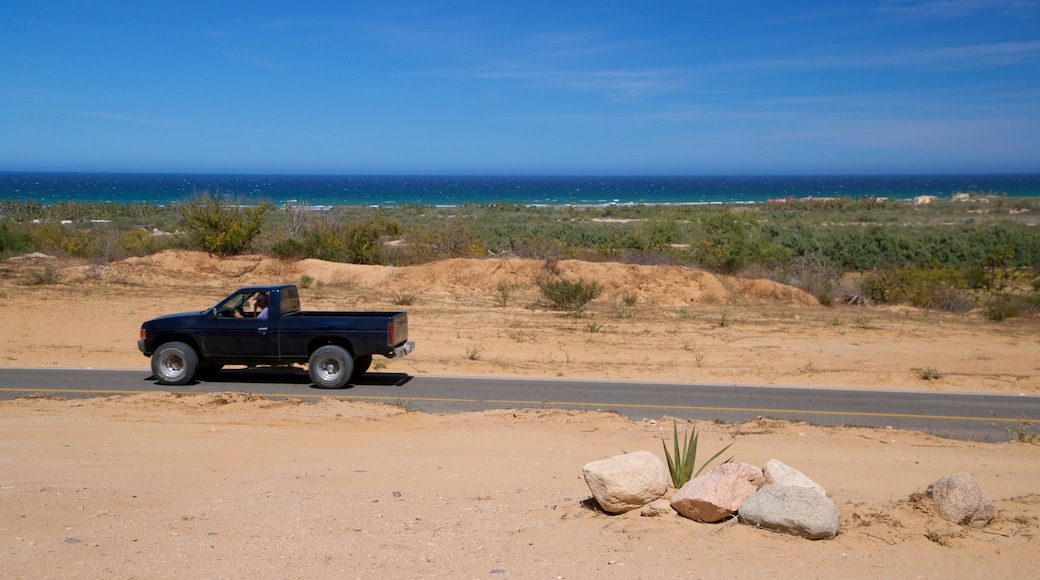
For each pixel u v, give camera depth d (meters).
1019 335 24.95
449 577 5.39
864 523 6.55
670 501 6.86
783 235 53.47
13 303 25.61
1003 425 13.44
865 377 18.00
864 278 37.41
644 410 14.16
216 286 31.58
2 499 7.42
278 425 12.09
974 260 46.12
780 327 25.55
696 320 26.72
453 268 33.84
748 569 5.49
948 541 6.09
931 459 10.48
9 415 12.41
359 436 11.48
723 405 14.73
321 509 7.31
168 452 10.05
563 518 6.87
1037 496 8.17
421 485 8.53
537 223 73.88
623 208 101.56
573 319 26.58
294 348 15.63
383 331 15.51
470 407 14.20
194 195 38.09
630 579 5.32
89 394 14.70
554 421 12.69
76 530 6.52
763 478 6.88
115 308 25.80
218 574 5.48
